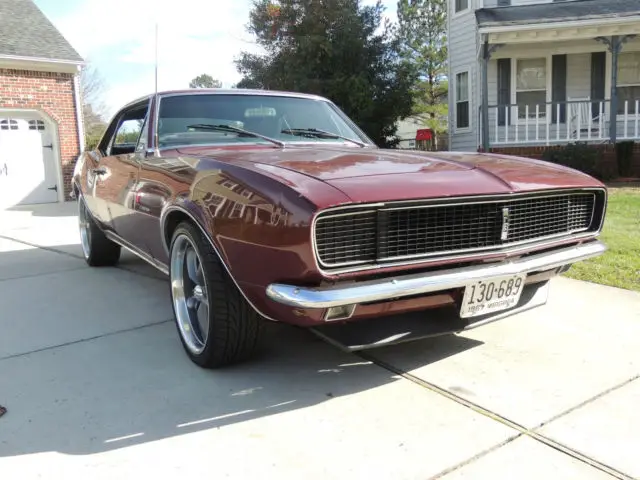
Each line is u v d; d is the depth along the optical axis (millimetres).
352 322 2582
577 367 2922
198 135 3635
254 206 2350
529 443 2229
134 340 3512
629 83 14656
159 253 3559
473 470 2059
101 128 35344
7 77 13156
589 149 12914
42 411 2582
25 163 13758
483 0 15273
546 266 2814
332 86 15445
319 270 2203
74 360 3199
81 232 5949
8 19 14625
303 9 16719
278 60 16781
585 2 14648
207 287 2752
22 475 2080
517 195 2648
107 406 2613
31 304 4398
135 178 3699
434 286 2402
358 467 2096
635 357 3035
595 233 3127
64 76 14031
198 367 3043
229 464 2133
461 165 2842
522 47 14711
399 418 2449
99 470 2109
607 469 2051
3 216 11180
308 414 2500
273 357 3154
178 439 2316
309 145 3662
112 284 4973
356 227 2293
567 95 14844
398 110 16438
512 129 15117
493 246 2635
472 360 3049
